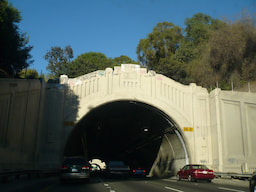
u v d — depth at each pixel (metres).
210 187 14.87
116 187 14.20
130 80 29.72
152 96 29.67
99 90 28.94
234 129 26.48
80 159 16.84
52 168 25.78
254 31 36.81
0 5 26.86
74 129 27.62
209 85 41.97
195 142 29.17
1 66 29.98
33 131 24.34
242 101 26.16
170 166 36.16
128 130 42.12
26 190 11.62
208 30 55.00
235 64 38.69
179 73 52.72
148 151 46.56
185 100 30.30
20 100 20.59
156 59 64.50
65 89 28.20
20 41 32.88
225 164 26.58
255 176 10.40
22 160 21.17
